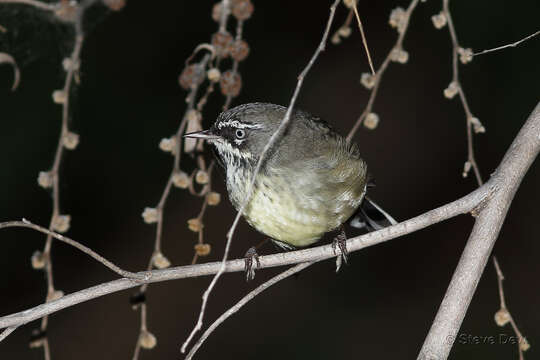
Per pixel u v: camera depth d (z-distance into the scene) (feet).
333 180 20.80
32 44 28.30
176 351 37.24
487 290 36.88
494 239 17.22
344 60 40.16
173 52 37.40
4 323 16.30
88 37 36.78
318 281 39.14
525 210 37.55
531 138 18.10
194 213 38.86
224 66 38.06
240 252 38.78
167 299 38.27
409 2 38.45
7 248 36.06
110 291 16.84
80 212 37.32
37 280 36.55
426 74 39.19
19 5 26.63
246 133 20.81
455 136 39.19
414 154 39.88
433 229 39.60
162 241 38.47
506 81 35.86
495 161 37.55
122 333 37.35
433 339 16.26
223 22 20.56
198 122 20.94
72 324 37.11
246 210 21.34
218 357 37.24
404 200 39.55
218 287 38.75
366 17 39.19
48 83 34.35
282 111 21.17
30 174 35.06
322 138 21.20
